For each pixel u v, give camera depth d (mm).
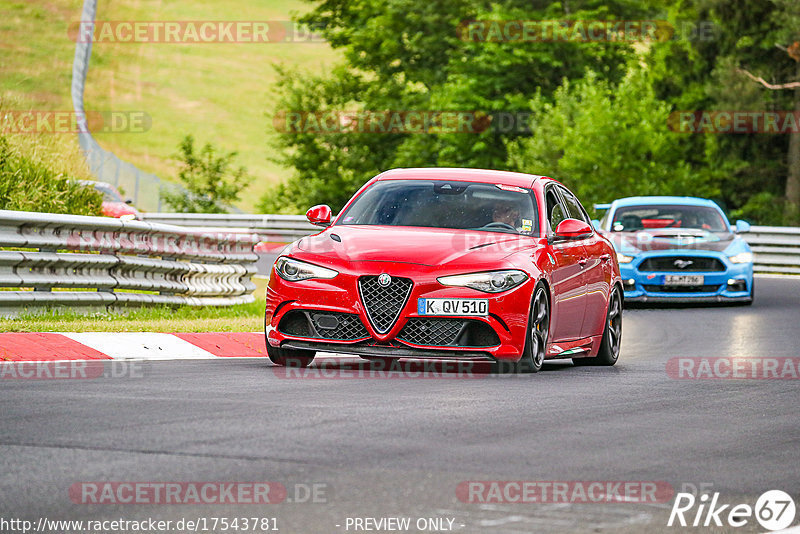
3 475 13172
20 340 25781
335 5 141000
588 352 28031
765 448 16344
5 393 19250
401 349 23406
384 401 19438
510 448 15508
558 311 25719
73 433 15672
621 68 119500
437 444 15586
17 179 40750
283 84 136625
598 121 90688
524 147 112375
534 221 26078
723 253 48438
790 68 98562
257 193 163500
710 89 98125
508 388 21859
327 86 134750
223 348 28703
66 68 179125
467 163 117812
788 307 48844
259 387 20906
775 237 71188
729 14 99438
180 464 13867
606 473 14141
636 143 90500
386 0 133125
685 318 43969
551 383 23000
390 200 26594
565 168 91125
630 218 51531
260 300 44375
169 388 20438
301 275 24016
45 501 12109
